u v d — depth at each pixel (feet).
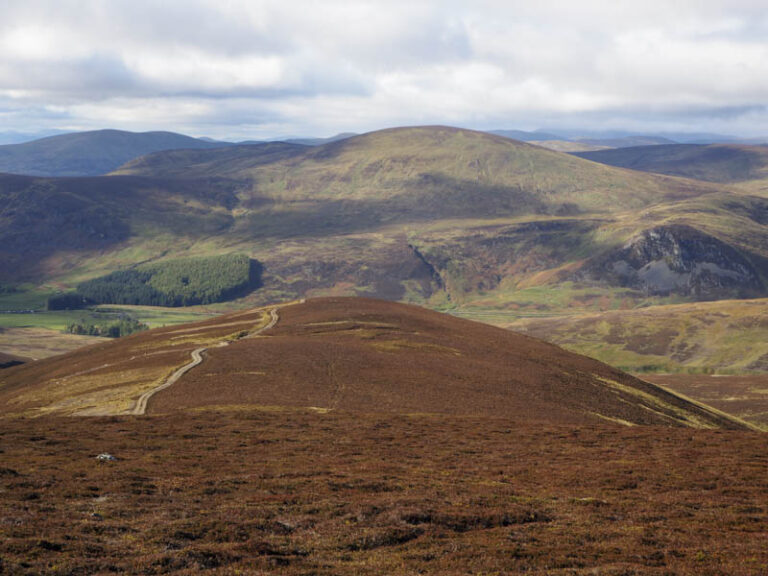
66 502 104.99
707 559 85.25
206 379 285.02
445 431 205.05
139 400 251.60
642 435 207.82
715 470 153.48
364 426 207.62
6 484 114.62
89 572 71.20
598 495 127.13
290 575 73.77
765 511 116.26
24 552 75.10
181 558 76.54
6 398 325.62
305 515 102.47
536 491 128.77
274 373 295.28
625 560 83.92
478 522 102.83
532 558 83.41
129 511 100.94
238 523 95.40
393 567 78.79
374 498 115.03
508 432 208.03
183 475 133.28
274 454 161.27
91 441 172.14
